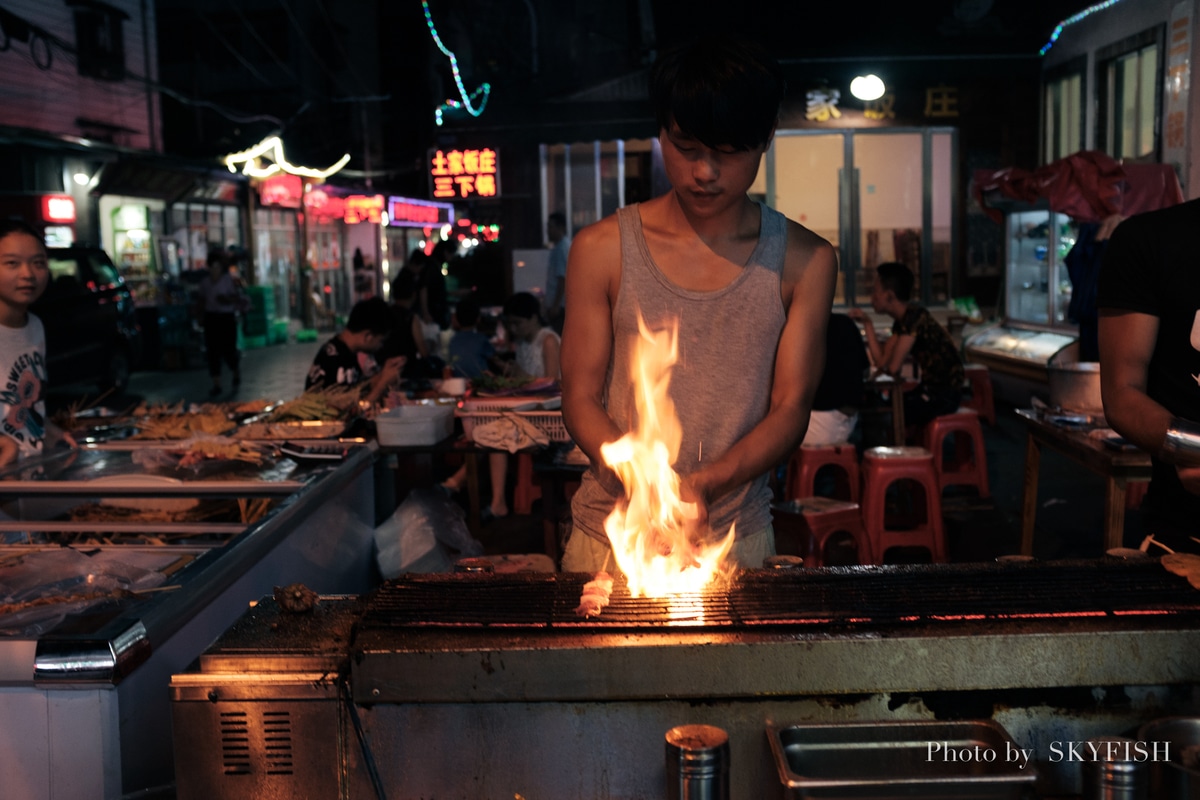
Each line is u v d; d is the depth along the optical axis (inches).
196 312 540.4
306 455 144.4
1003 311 438.3
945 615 58.9
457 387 245.9
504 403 203.8
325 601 68.7
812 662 55.6
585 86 415.5
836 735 55.8
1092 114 374.9
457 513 172.1
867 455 217.6
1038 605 60.8
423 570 154.1
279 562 109.7
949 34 410.0
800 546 186.4
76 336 474.9
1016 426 376.5
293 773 58.2
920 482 214.8
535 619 60.1
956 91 433.1
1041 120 425.1
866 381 272.4
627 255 75.4
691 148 65.5
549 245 452.4
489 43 789.2
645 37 472.4
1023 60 418.9
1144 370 84.4
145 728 78.0
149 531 119.6
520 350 281.7
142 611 79.2
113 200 641.6
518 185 450.6
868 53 408.8
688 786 48.4
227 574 93.4
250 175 744.3
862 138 437.7
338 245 1032.2
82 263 490.9
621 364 77.9
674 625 58.4
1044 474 295.4
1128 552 79.8
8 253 134.8
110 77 638.5
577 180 450.9
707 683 55.7
